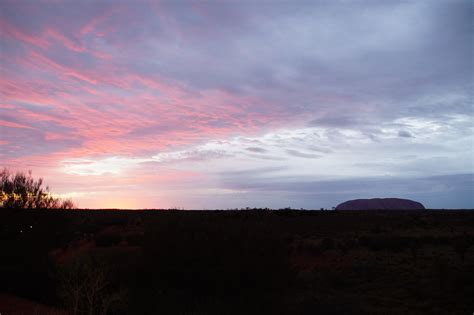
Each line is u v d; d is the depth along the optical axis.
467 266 22.28
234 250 13.50
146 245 14.05
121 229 42.44
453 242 33.09
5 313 12.88
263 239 13.76
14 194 20.95
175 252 13.62
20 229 19.78
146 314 12.42
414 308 15.91
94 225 42.28
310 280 19.70
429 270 22.02
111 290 12.91
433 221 55.94
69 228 22.89
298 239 39.53
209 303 12.52
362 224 53.12
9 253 18.62
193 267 13.48
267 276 13.43
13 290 16.08
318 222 53.19
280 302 13.46
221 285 13.35
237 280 13.32
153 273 13.73
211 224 14.10
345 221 55.06
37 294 15.48
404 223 53.62
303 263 26.91
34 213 20.84
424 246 32.78
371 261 25.42
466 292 17.25
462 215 64.50
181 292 13.03
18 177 21.62
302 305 13.90
